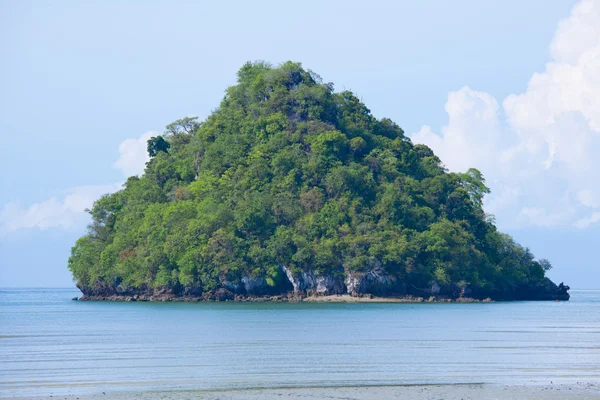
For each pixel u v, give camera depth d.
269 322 199.50
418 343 144.75
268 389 93.38
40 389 94.06
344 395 89.44
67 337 158.38
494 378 101.19
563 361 118.44
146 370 108.88
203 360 119.38
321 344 142.50
